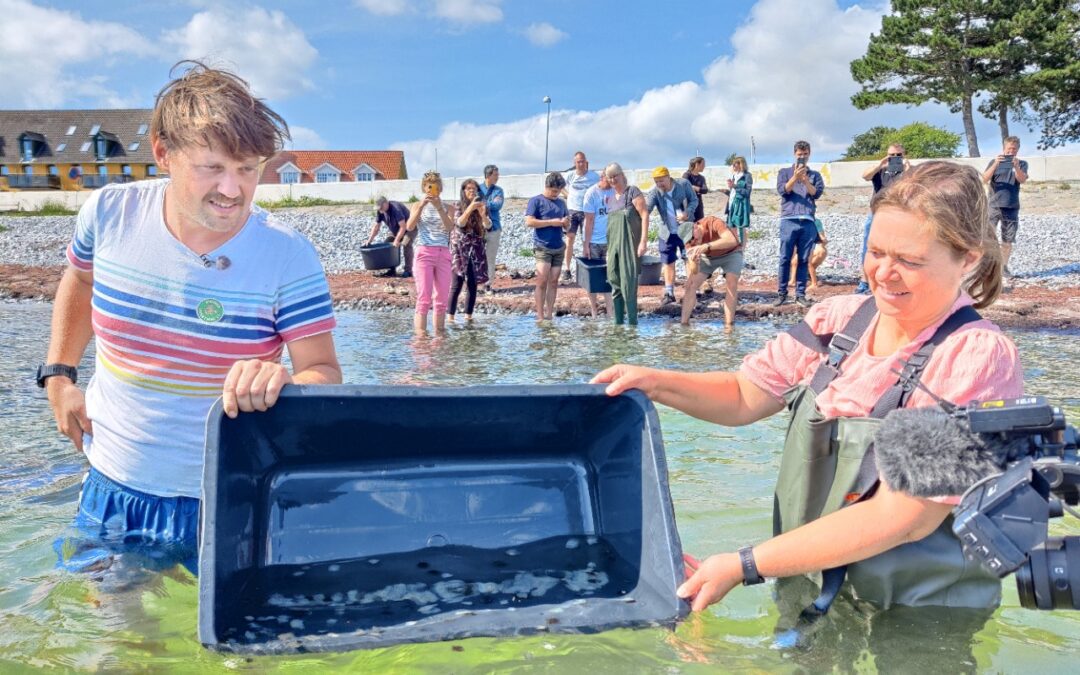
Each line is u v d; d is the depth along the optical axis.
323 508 2.60
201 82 2.46
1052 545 1.78
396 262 15.20
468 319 10.15
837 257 15.63
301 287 2.80
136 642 2.17
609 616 2.20
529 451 2.78
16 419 4.89
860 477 2.23
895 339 2.29
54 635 2.21
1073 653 2.08
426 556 2.54
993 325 2.19
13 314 10.56
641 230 9.63
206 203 2.49
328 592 2.31
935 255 2.08
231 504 2.33
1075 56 39.16
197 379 2.76
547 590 2.33
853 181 27.81
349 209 28.36
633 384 2.60
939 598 2.29
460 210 10.04
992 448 1.85
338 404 2.48
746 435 4.45
